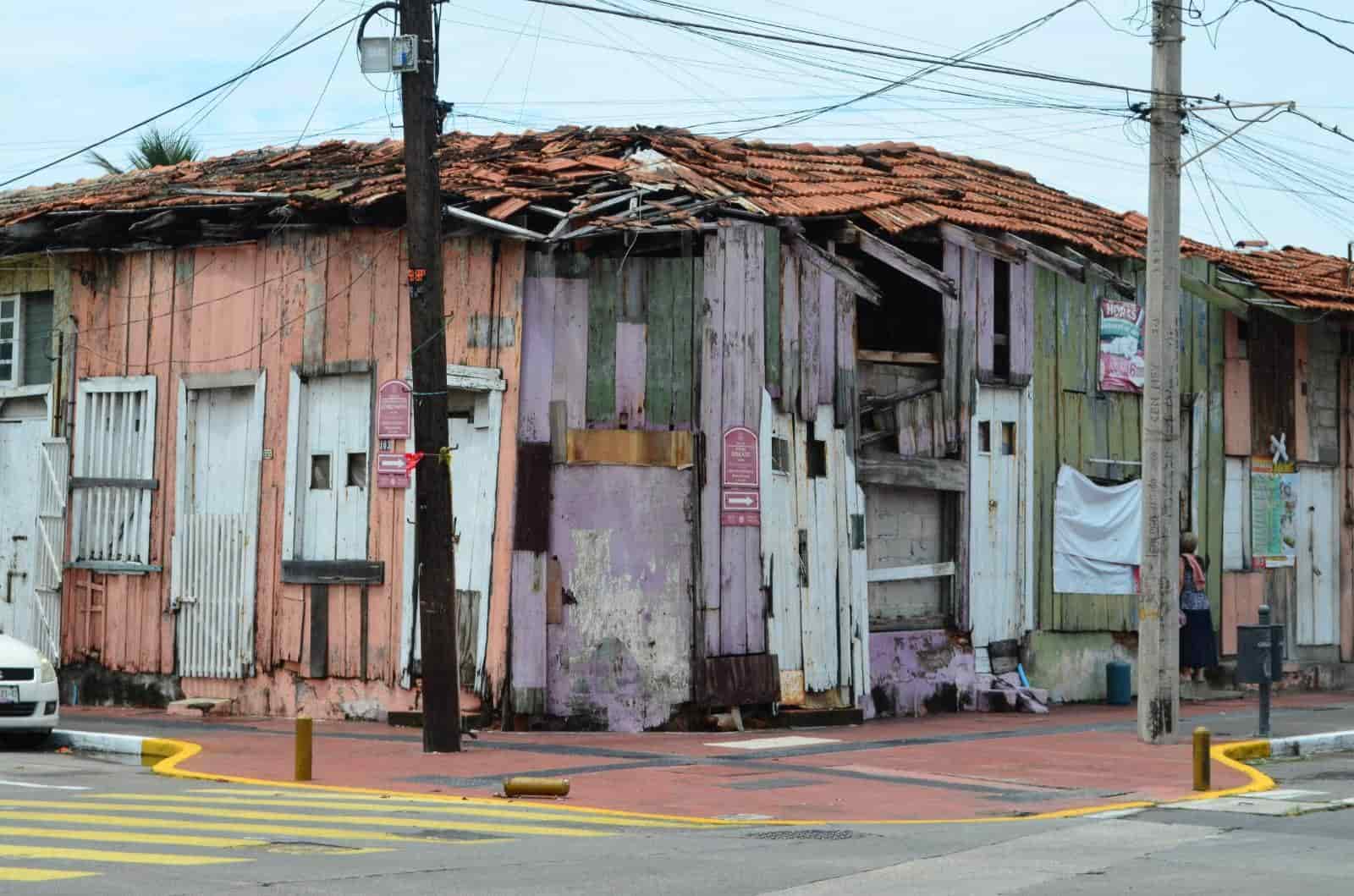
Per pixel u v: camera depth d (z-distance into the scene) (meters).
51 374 25.45
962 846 12.34
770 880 10.59
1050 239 25.59
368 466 22.16
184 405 23.92
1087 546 26.55
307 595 22.53
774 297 21.73
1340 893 10.20
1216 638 28.45
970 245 23.89
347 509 22.33
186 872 10.21
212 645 23.38
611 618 20.62
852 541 22.64
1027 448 25.59
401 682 21.66
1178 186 19.92
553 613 20.58
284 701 22.66
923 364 24.47
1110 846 12.40
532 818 13.63
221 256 23.70
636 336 20.97
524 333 20.77
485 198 20.75
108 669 24.48
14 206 27.38
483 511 20.83
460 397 21.33
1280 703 27.19
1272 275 31.12
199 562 23.62
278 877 10.15
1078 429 26.55
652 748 18.98
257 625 22.95
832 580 22.31
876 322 25.02
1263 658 20.44
